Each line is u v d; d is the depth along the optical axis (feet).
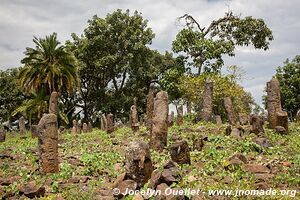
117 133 70.74
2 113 170.19
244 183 27.30
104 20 152.56
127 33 152.97
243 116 67.92
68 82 122.83
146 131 64.18
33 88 122.93
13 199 29.12
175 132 57.31
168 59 168.35
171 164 28.76
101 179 33.35
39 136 37.32
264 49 123.34
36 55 121.08
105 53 154.51
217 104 102.53
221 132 54.65
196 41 116.57
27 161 44.91
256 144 40.88
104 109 153.38
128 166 28.76
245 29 120.06
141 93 163.12
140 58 158.20
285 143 45.24
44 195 29.58
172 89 117.80
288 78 136.36
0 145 73.61
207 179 28.73
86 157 42.09
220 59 118.93
